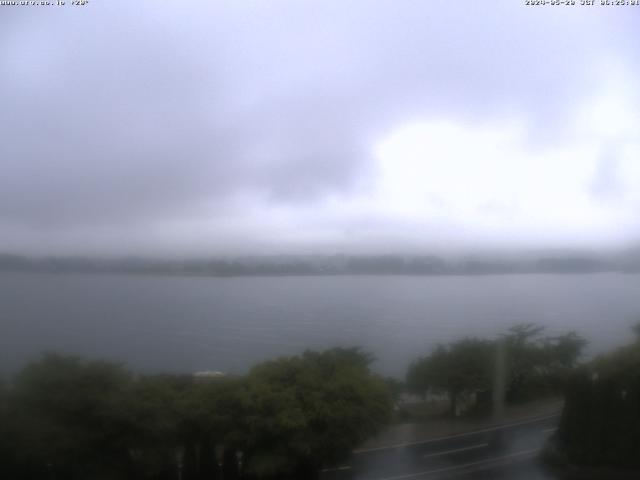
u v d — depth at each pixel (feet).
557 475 28.73
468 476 28.17
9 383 29.19
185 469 29.84
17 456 27.45
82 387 29.40
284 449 29.84
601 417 30.73
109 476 28.43
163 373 32.76
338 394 31.50
